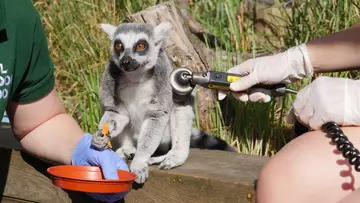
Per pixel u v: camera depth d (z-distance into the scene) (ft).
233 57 7.75
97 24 8.62
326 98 5.06
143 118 6.19
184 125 6.17
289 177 4.85
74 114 7.53
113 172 5.36
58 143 5.63
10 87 5.22
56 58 8.54
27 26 5.32
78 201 5.95
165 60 6.35
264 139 7.11
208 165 5.91
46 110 5.62
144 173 5.76
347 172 4.77
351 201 4.35
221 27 8.18
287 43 8.08
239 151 7.11
